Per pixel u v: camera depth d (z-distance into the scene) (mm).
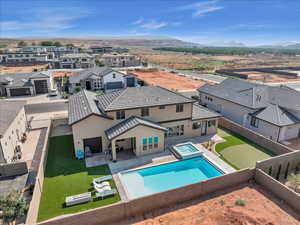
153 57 169125
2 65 93750
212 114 25031
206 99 35125
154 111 21922
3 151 17797
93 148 20906
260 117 25094
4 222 12188
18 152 20406
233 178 15461
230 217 12500
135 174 17781
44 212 13289
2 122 19578
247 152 21281
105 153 20703
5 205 11852
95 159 19734
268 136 24594
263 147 22344
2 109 23109
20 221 12633
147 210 13219
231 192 14969
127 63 103188
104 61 99188
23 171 17625
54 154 20625
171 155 20578
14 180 16797
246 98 28047
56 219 11133
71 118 20312
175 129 23578
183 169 18781
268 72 88000
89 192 14727
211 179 14609
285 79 71375
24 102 26969
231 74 77062
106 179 16406
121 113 20938
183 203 13953
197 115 24406
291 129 24109
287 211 13086
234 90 31250
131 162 19281
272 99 27375
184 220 12430
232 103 29344
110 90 52438
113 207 12188
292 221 12250
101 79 53375
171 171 18438
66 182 16359
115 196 14906
